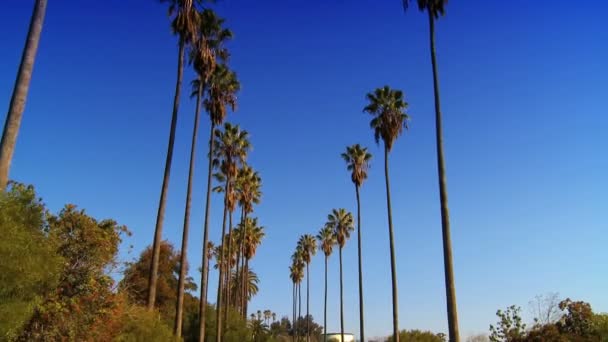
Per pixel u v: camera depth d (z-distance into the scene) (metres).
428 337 66.94
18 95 14.09
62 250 20.30
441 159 24.56
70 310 19.94
